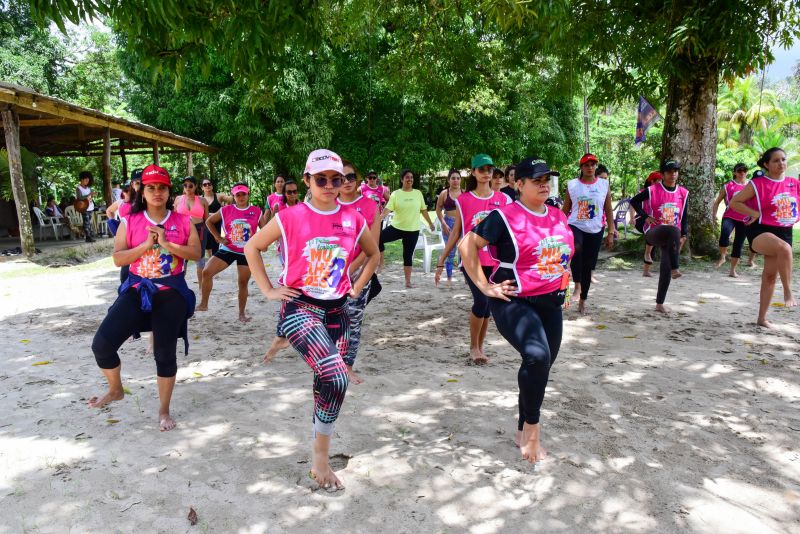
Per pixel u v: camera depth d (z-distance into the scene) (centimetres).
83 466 336
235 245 673
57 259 1275
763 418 394
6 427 392
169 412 414
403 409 417
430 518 285
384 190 974
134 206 385
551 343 345
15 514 288
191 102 1989
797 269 964
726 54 995
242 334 638
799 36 979
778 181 607
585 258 685
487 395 443
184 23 518
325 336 308
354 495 305
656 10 1063
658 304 695
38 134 1823
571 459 339
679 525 276
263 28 536
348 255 321
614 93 1229
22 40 2291
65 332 653
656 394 438
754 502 295
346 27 1168
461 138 2389
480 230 342
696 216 1106
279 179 797
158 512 290
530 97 2339
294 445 363
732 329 614
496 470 329
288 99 1948
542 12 521
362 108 2323
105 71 2612
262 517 286
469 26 1488
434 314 719
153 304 379
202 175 2845
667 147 1123
